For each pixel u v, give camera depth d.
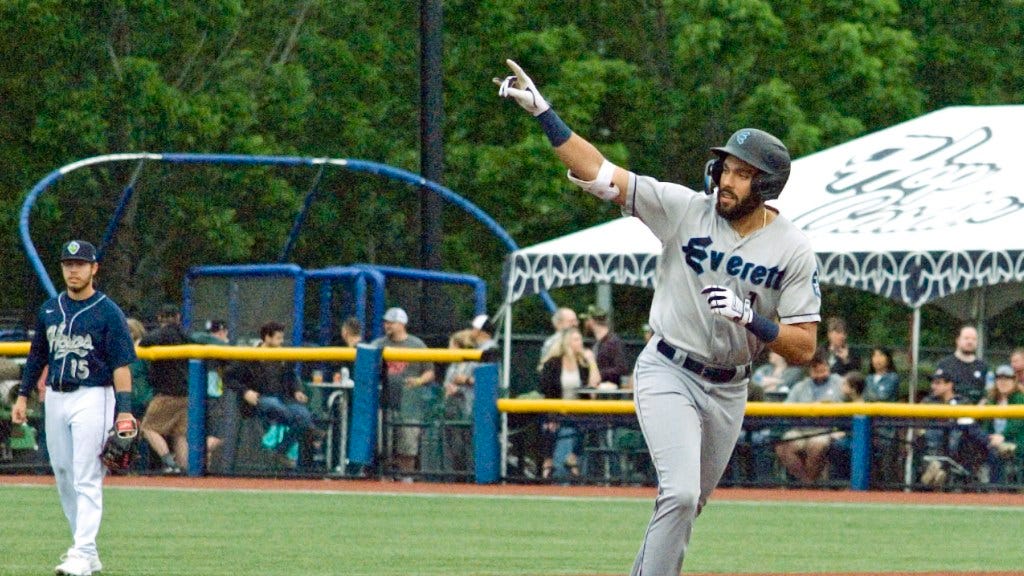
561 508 31.20
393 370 36.56
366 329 45.28
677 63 68.62
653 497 33.69
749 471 36.47
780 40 65.94
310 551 24.03
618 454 36.19
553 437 36.34
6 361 36.81
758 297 15.16
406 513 29.88
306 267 67.19
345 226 66.56
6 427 36.78
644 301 73.75
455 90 68.38
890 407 35.84
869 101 68.50
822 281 37.41
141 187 63.78
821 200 40.97
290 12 70.50
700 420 15.47
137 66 61.84
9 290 65.44
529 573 21.86
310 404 36.59
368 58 70.19
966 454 35.59
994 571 22.77
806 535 27.33
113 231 49.97
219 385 36.72
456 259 70.81
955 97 75.88
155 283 64.31
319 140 68.88
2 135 64.38
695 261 15.14
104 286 62.75
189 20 64.56
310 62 69.06
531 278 40.31
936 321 71.75
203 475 36.62
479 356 36.59
